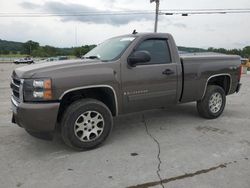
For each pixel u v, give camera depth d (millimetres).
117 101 4379
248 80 15781
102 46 5289
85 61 4281
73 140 4020
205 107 5750
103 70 4172
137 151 4164
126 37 5004
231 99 8672
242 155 4004
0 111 6742
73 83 3889
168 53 5020
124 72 4391
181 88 5176
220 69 5793
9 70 27703
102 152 4125
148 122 5746
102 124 4277
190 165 3670
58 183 3225
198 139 4691
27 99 3766
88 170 3547
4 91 10523
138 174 3428
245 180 3270
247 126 5465
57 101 3828
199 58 5461
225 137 4793
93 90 4309
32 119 3715
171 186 3141
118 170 3539
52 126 3826
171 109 6883
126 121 5832
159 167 3613
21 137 4785
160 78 4812
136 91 4559
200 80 5469
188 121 5805
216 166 3637
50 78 3742
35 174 3449
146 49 4746
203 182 3223
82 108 4020
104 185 3176
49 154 4070
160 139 4695
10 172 3502
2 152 4145
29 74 3783
